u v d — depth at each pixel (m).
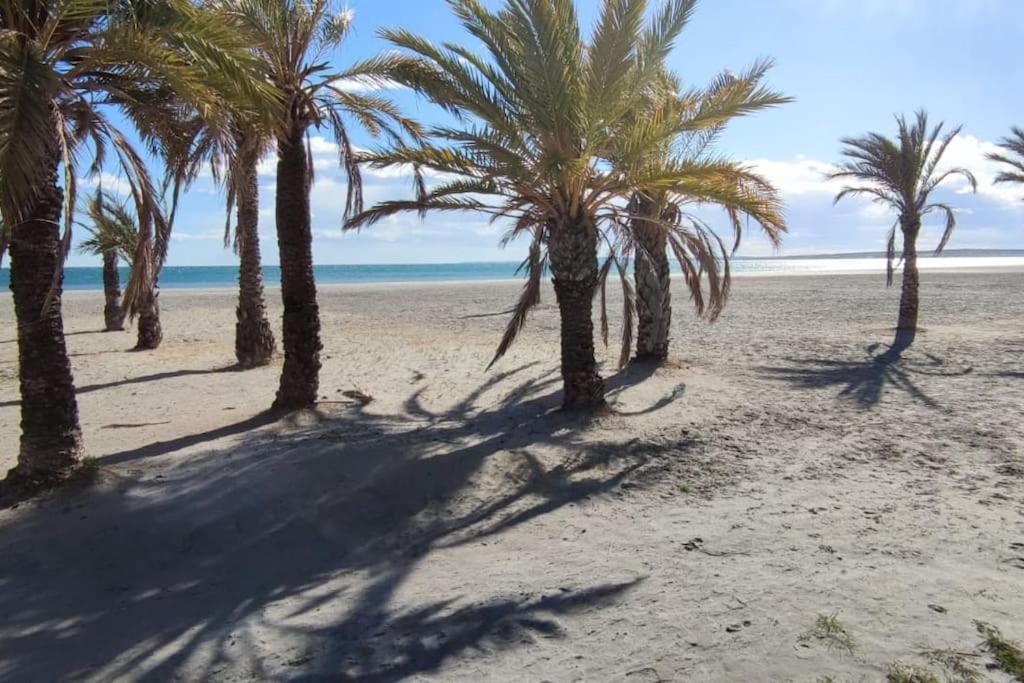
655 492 5.48
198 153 6.98
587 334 7.95
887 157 14.66
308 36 7.39
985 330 15.30
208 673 3.16
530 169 7.26
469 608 3.69
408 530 4.86
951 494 5.24
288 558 4.45
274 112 5.13
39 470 5.34
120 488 5.43
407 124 8.59
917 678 2.87
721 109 6.55
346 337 16.91
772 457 6.35
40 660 3.30
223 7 6.65
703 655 3.13
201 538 4.66
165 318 22.58
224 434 7.41
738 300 26.50
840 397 8.93
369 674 3.11
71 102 5.29
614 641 3.29
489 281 57.88
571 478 5.82
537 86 6.77
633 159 6.98
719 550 4.32
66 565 4.30
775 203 6.97
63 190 5.41
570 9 6.95
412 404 9.19
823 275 54.25
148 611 3.78
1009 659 2.98
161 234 6.16
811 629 3.31
